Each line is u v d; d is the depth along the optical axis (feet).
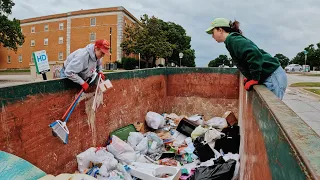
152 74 19.63
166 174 10.93
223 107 21.24
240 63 8.65
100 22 128.36
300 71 130.00
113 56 125.90
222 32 9.30
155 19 119.44
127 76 15.87
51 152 9.52
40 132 8.95
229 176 10.28
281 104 4.09
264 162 4.28
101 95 13.10
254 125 6.29
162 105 21.72
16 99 7.89
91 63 10.93
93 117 12.41
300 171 2.11
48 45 145.48
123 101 15.43
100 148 12.06
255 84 7.72
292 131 2.70
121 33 125.29
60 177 6.27
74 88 10.83
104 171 10.11
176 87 22.30
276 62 8.43
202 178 9.97
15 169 5.99
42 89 9.01
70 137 10.66
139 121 17.53
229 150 13.47
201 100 21.74
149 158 12.87
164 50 119.85
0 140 7.31
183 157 13.41
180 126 16.57
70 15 134.92
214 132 14.19
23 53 156.04
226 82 21.11
